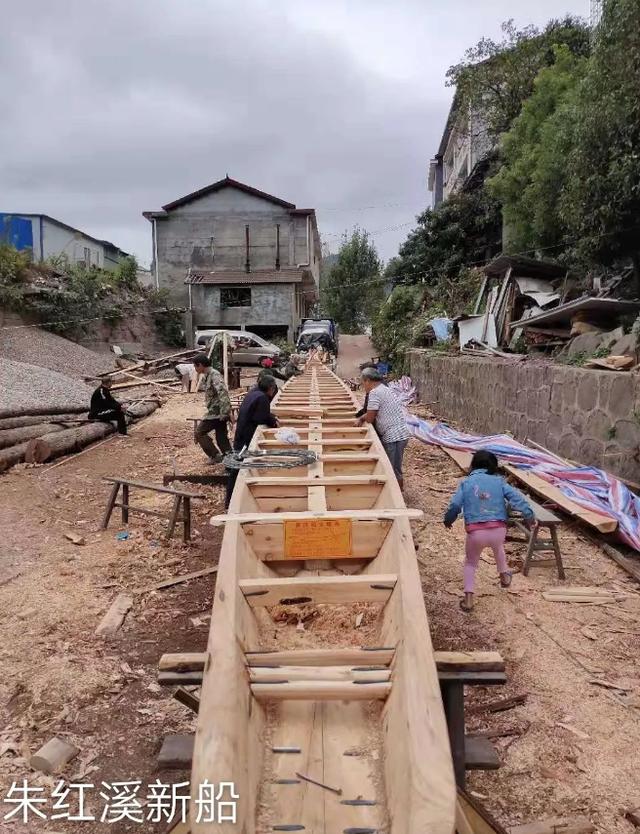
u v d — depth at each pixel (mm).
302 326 28016
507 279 15031
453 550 5949
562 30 20391
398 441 6793
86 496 7805
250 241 31719
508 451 8516
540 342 12031
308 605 3607
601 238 9641
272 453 5191
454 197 26141
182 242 31891
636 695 3646
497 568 5062
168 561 5641
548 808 2824
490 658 2578
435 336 19922
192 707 2973
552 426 8617
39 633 4332
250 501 4234
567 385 8164
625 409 6762
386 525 3654
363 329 45375
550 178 12492
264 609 3473
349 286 45031
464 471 8820
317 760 2436
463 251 26281
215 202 31672
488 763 2582
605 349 8414
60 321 23391
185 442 11398
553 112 14680
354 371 26328
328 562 3963
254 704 2547
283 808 2242
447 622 4512
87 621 4523
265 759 2436
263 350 25016
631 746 3221
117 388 17594
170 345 29484
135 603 4816
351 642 3238
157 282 31969
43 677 3793
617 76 8641
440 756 2045
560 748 3201
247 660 2660
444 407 15250
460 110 23953
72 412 12961
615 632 4383
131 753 3207
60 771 3084
